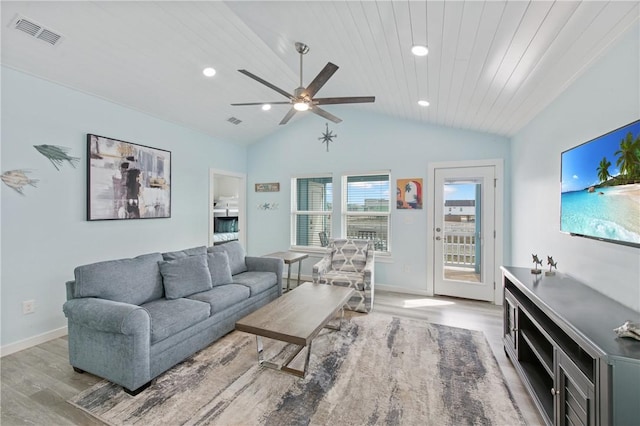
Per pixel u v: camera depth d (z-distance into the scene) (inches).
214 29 106.7
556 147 97.7
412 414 72.1
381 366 93.6
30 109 107.2
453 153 163.8
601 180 69.4
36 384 83.7
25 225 106.6
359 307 141.9
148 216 151.4
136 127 146.6
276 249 215.5
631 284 63.6
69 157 119.0
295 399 77.5
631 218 59.0
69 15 88.8
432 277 169.3
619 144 62.5
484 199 157.5
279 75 143.2
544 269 104.4
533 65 78.5
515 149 142.7
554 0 53.0
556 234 98.8
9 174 102.2
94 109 127.9
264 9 85.6
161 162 159.0
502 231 153.7
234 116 178.9
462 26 67.6
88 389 81.4
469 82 98.4
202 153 186.9
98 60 109.2
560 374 60.8
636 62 59.4
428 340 111.8
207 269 121.7
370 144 183.6
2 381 85.3
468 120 141.9
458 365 94.2
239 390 81.4
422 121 167.9
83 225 124.0
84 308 82.7
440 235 167.2
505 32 66.4
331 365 94.3
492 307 149.5
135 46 107.1
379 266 181.8
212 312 106.5
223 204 281.7
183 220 173.3
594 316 59.8
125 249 141.2
